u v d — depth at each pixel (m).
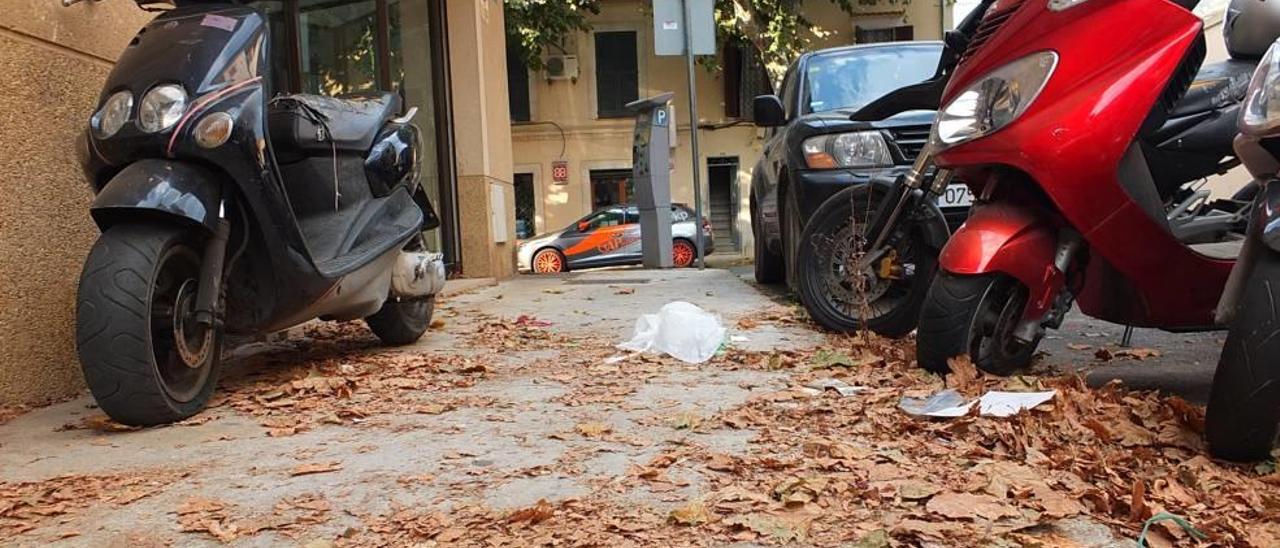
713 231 27.67
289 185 4.77
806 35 27.00
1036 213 3.75
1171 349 4.89
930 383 3.85
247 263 4.18
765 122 7.36
